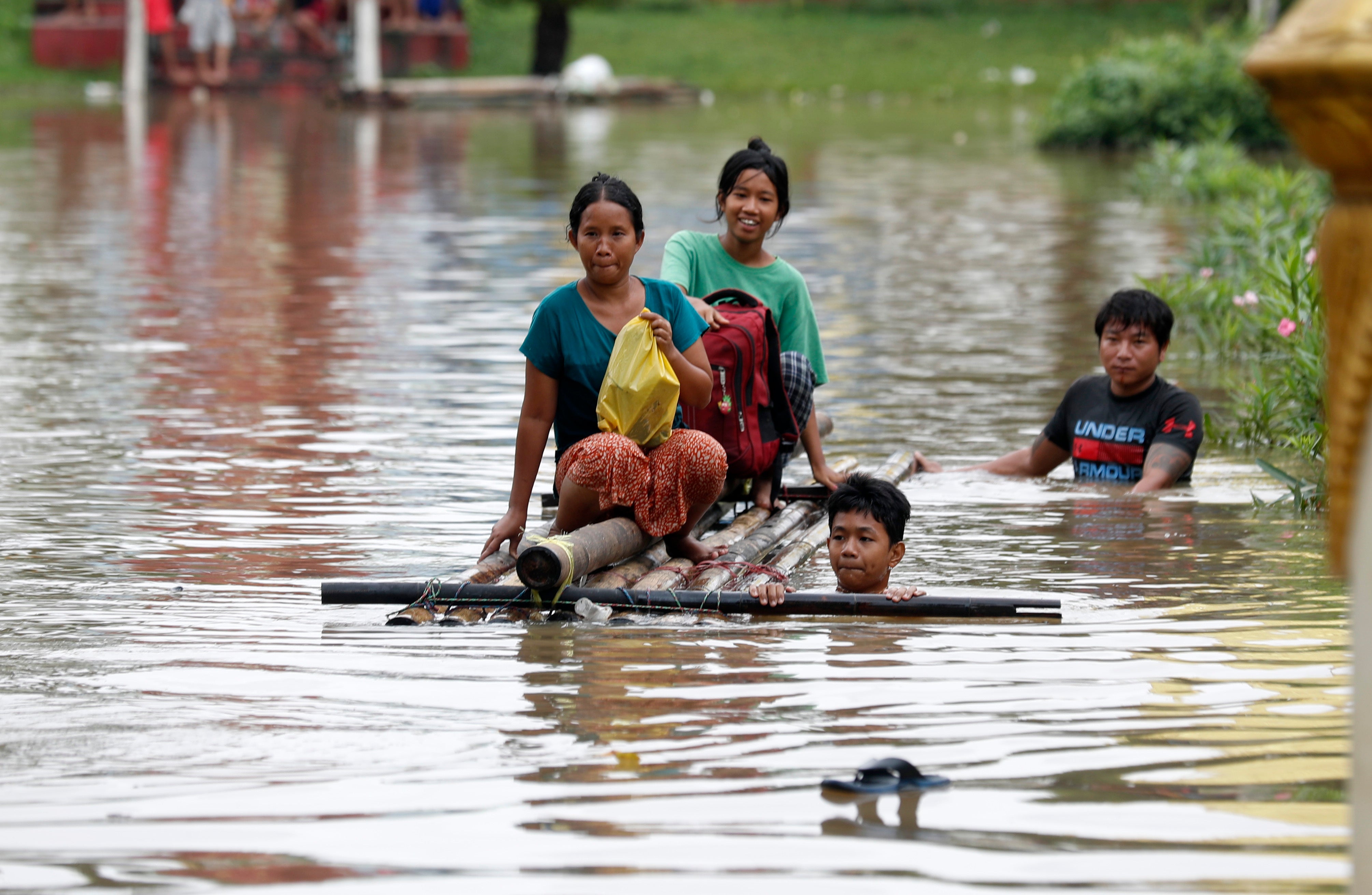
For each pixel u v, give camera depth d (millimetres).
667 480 19531
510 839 11453
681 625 17281
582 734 13586
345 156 86250
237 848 11352
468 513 22766
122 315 40562
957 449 27828
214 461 25734
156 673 15352
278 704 14422
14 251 51625
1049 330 39281
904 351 36812
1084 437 25891
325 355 35500
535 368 20359
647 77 143250
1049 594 18547
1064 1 163000
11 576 19188
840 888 10648
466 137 98375
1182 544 21031
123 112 111625
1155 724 13805
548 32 138750
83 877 10938
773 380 22969
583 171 78688
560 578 17609
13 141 90062
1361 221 6832
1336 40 6484
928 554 20625
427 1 141625
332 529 21781
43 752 13195
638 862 11070
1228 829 11539
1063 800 12094
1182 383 33188
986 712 14141
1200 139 95500
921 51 151750
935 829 11555
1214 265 43156
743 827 11625
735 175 24391
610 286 20500
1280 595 18344
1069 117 97375
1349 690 14672
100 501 23062
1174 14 156875
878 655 15953
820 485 24078
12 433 27609
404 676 15297
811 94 138125
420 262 50594
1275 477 24188
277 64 133625
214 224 59062
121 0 134750
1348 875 10758
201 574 19406
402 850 11281
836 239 56344
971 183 76562
